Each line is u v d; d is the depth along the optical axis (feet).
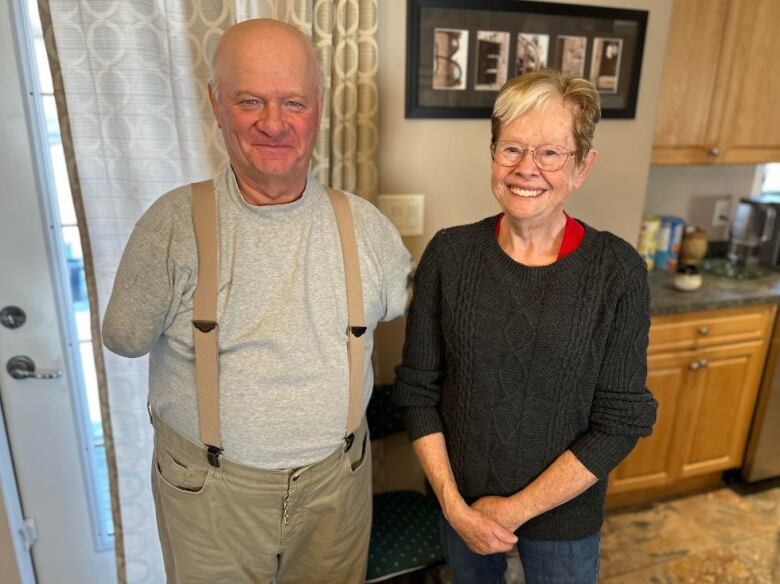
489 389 3.58
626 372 3.48
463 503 3.72
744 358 7.07
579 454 3.54
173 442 3.72
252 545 3.88
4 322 4.73
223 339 3.44
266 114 3.14
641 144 6.37
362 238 3.74
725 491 7.76
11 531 5.10
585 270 3.43
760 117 6.98
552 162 3.24
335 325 3.61
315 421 3.65
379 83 5.26
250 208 3.41
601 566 6.47
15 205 4.50
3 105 4.28
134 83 4.40
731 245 8.08
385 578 4.83
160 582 5.67
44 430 5.12
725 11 6.39
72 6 4.11
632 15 5.77
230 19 4.40
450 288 3.67
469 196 5.87
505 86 3.31
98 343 4.80
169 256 3.34
